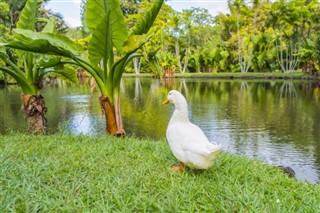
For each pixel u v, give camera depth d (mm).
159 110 12164
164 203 2367
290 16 29203
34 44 4395
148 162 3338
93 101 14781
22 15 5379
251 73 31906
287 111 11898
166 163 3379
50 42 4641
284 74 29641
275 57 31969
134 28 5105
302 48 28391
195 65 40562
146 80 33188
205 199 2479
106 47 4637
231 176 3012
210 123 9680
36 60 5695
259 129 8773
